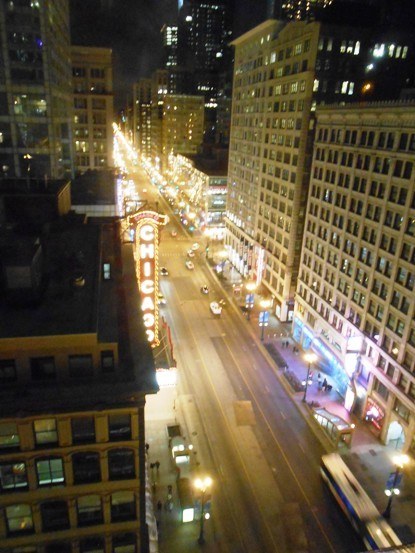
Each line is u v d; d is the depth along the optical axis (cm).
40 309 2438
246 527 3853
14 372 2248
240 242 9944
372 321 5100
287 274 7438
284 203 7525
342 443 4828
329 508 4081
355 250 5391
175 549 3638
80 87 10488
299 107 6919
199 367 6206
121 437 2391
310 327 6562
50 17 6675
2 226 3503
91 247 3303
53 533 2534
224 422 5122
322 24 6412
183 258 10919
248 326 7512
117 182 7569
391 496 3909
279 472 4453
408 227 4488
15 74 6575
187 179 15562
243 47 9238
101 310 2655
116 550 2700
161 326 6375
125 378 2328
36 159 7081
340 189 5700
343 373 5641
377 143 4969
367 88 7025
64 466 2373
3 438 2255
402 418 4603
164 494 4128
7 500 2389
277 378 6047
